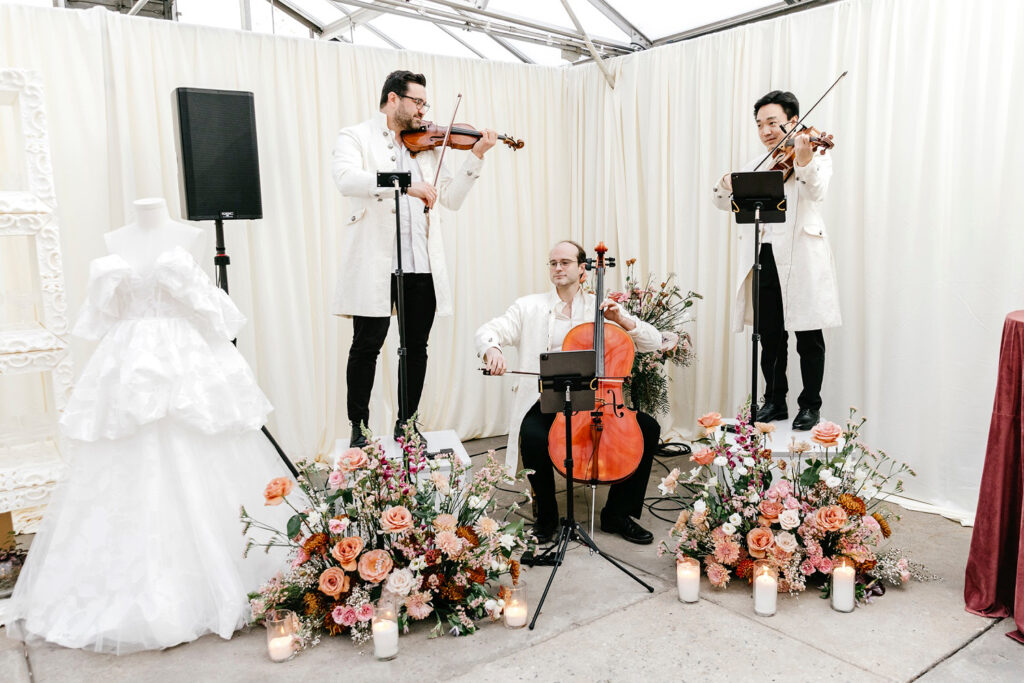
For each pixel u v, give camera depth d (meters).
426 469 3.14
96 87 3.76
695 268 4.76
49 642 2.57
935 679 2.27
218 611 2.58
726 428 3.40
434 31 5.16
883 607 2.73
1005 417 2.54
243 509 2.63
